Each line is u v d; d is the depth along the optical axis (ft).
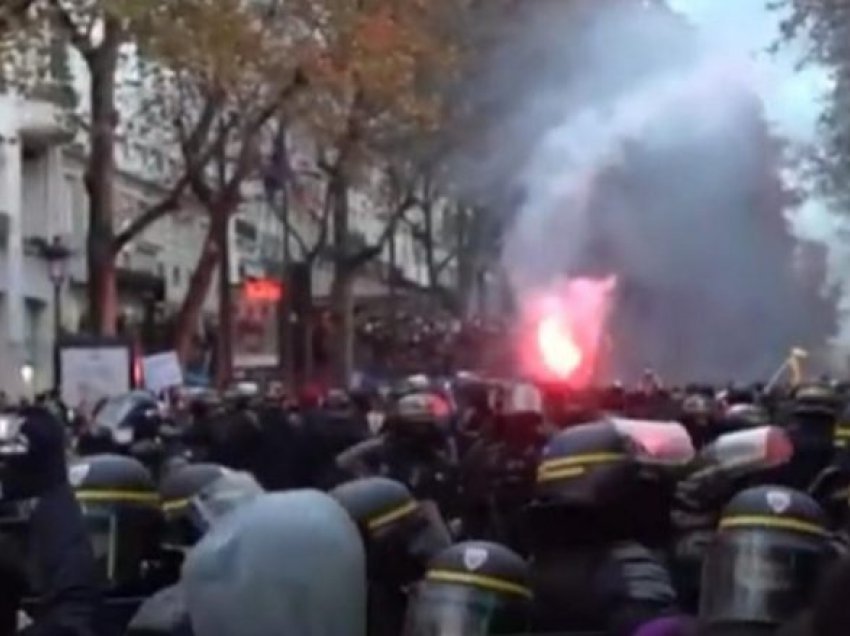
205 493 24.08
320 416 60.03
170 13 94.73
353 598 15.74
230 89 119.34
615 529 22.18
